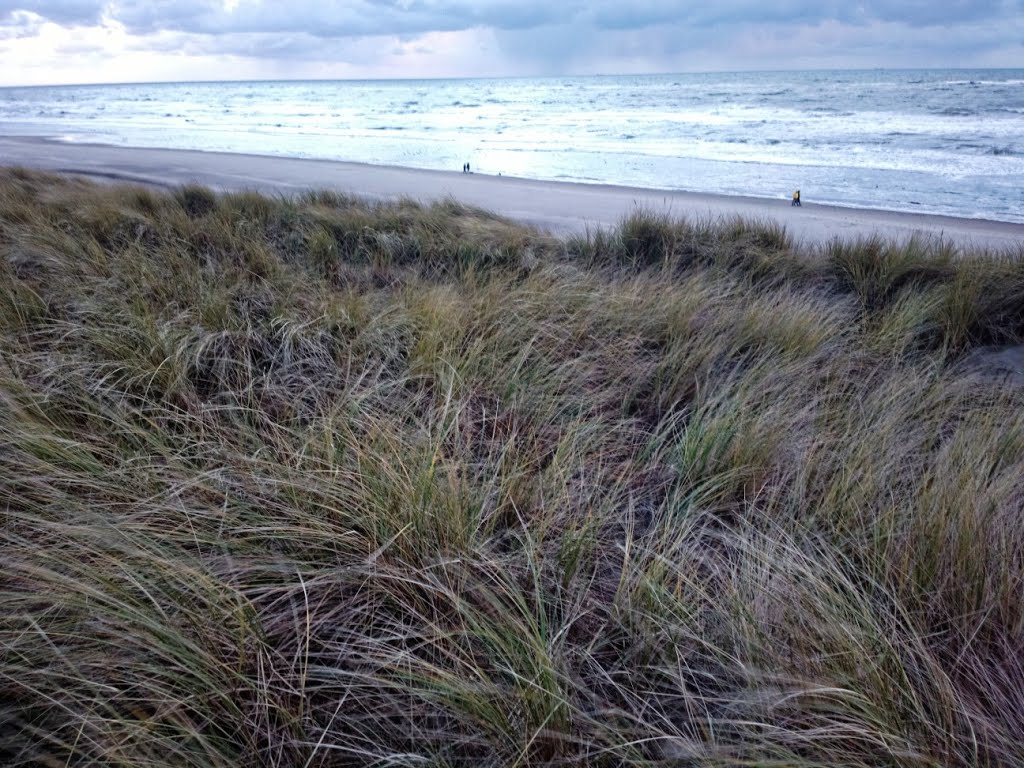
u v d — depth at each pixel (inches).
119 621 65.0
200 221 285.9
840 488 98.9
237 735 61.9
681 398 144.0
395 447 103.6
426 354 144.3
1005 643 69.8
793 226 420.5
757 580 79.7
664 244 275.4
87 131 1526.8
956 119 1262.3
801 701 63.6
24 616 63.1
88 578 70.6
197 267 202.8
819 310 189.8
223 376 133.0
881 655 66.2
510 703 62.9
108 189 401.1
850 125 1234.0
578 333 168.7
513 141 1142.3
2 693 62.2
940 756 58.1
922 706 64.1
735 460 109.3
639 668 71.2
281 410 127.2
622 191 593.3
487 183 639.8
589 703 66.9
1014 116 1278.3
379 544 83.7
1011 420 121.6
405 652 65.8
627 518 101.7
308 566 80.7
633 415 139.9
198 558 78.6
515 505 95.5
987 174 676.1
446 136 1258.6
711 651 72.4
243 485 94.3
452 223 323.9
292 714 63.6
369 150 1030.4
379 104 2586.1
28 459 92.4
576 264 260.1
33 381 122.3
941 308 196.4
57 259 202.2
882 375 153.3
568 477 102.3
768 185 647.8
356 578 78.9
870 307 218.5
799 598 74.7
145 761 55.6
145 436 103.7
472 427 125.6
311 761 60.2
